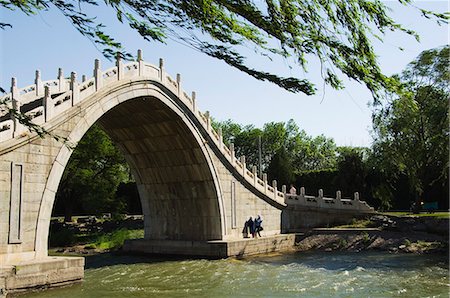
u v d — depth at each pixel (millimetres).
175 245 32062
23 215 19484
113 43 5336
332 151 102000
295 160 98438
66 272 19719
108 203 45094
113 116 30094
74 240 38656
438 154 35875
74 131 21938
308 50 5219
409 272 23594
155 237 34719
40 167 20281
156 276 23469
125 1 5059
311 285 20266
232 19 5117
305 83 5453
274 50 5348
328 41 5062
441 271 23828
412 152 37031
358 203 40781
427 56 34125
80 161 41812
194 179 32531
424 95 34156
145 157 33750
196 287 20250
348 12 4895
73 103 22094
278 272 24219
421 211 46094
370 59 5004
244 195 34375
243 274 23688
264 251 33094
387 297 17531
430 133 35906
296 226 38688
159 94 27781
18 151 19500
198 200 32875
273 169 63844
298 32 5086
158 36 5391
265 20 5047
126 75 25422
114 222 47531
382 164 39625
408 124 35719
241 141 97125
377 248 33562
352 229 36562
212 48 5477
